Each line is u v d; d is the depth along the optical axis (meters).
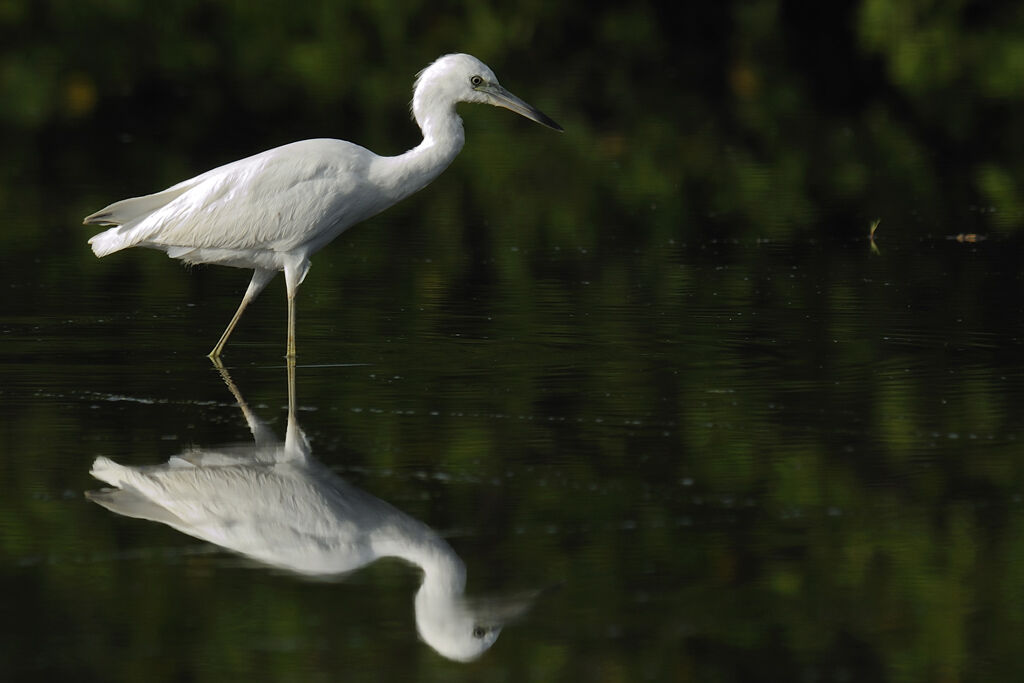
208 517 8.31
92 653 6.72
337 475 9.00
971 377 11.20
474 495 8.68
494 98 12.52
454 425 10.04
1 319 13.12
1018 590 7.43
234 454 9.38
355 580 7.55
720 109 27.91
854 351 12.06
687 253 16.55
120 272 15.20
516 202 19.91
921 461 9.22
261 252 11.98
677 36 33.16
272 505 8.50
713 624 7.09
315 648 6.83
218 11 30.27
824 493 8.69
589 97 28.80
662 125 26.34
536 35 31.36
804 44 33.09
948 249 16.70
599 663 6.72
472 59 12.51
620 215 19.00
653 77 30.81
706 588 7.46
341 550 7.89
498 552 7.87
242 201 11.78
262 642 6.88
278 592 7.39
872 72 31.31
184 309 13.66
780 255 16.42
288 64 29.69
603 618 7.15
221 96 27.91
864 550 7.89
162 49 29.41
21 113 26.11
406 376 11.35
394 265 15.78
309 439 9.70
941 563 7.75
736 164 22.98
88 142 23.98
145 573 7.59
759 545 7.96
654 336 12.63
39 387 10.95
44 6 29.11
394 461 9.26
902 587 7.47
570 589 7.44
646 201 20.02
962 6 29.80
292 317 11.91
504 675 6.60
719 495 8.66
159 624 7.02
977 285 14.66
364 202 12.22
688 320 13.24
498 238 17.38
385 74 29.38
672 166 22.73
